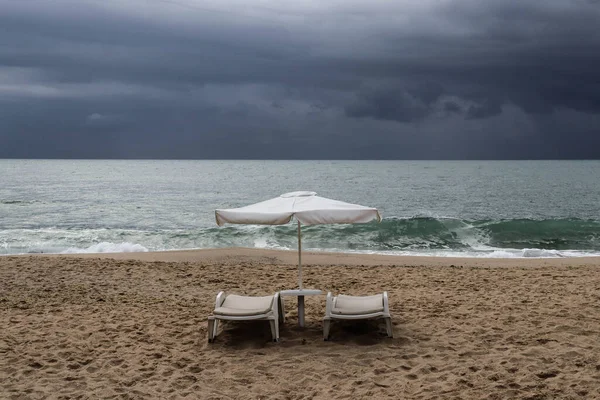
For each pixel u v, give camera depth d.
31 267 12.52
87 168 168.25
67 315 8.14
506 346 6.37
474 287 10.02
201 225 30.88
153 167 191.12
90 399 5.16
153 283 10.87
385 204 45.88
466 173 122.12
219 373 5.79
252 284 10.81
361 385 5.37
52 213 35.72
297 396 5.16
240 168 178.62
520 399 4.89
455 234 23.33
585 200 48.56
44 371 5.86
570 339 6.52
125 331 7.35
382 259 15.95
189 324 7.68
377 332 7.11
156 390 5.37
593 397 4.86
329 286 10.51
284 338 6.95
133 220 33.00
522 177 98.25
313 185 75.62
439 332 7.03
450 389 5.17
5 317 8.02
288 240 22.09
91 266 12.77
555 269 12.63
